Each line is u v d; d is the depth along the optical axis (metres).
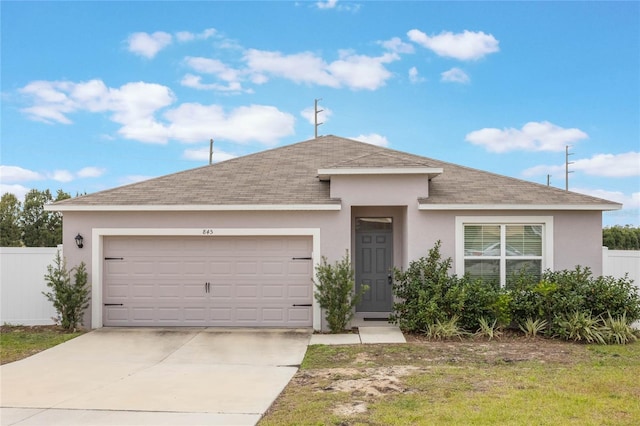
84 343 11.38
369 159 13.39
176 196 13.38
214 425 6.19
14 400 7.36
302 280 12.99
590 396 6.98
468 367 8.89
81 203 12.98
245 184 14.17
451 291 11.62
